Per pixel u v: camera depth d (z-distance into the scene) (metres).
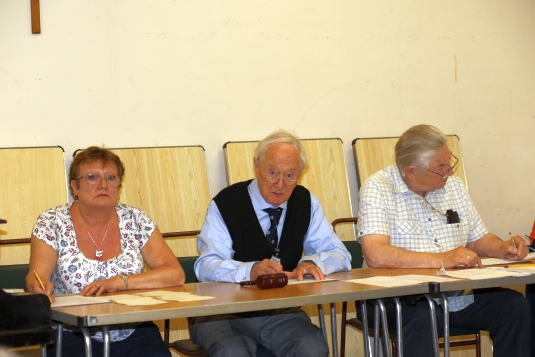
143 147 3.69
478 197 4.47
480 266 2.65
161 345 2.42
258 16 4.01
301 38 4.11
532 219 4.61
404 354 2.63
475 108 4.51
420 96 4.38
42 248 2.46
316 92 4.13
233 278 2.52
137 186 3.59
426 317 2.60
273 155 2.67
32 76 3.53
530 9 4.66
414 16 4.38
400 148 2.91
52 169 3.46
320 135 4.13
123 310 1.81
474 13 4.53
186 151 3.74
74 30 3.62
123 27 3.71
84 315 1.72
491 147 4.53
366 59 4.26
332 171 4.01
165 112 3.79
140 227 2.68
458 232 2.98
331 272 2.66
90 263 2.51
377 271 2.67
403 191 2.94
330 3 4.18
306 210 2.86
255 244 2.73
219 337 2.45
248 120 3.97
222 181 3.89
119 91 3.70
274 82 4.04
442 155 2.81
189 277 3.09
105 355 1.91
